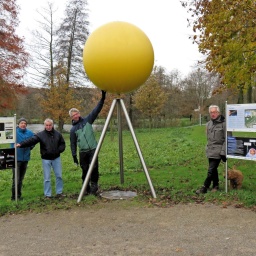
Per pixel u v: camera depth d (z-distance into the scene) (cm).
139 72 720
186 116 5503
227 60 1038
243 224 556
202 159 1368
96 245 488
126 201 720
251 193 736
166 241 492
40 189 936
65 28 3609
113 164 1352
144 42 716
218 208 648
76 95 3584
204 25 1102
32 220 621
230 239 493
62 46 3591
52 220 615
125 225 571
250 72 1032
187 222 574
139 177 1017
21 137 802
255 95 2723
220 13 1020
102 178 1029
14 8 2558
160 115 4625
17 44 2547
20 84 2536
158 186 857
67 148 2164
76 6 3659
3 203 752
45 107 3291
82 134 783
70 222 599
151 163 1317
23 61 2575
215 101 4341
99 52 702
